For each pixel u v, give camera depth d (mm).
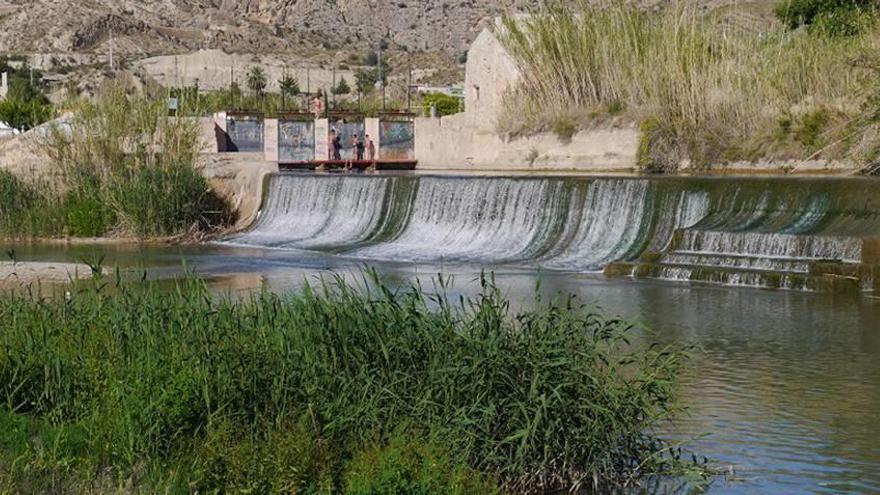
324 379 12633
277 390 12469
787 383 16531
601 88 44500
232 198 41969
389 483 10758
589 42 45031
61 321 15414
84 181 40406
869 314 21875
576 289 25312
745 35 43188
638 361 14727
